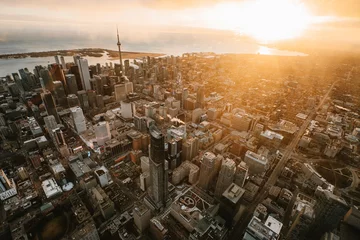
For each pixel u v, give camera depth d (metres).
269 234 116.75
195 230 134.88
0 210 171.25
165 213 170.25
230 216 151.12
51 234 153.00
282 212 173.38
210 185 196.00
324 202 139.38
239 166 181.88
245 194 187.38
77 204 167.25
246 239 123.06
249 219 169.75
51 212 166.75
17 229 155.00
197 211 161.75
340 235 150.75
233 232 158.12
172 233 153.75
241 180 183.12
